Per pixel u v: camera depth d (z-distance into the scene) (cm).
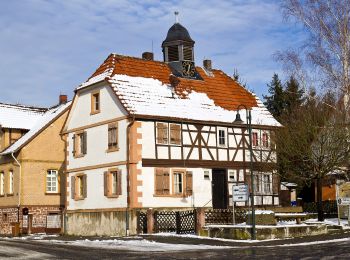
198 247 2300
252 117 3878
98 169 3522
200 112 3616
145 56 4016
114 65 3603
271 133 3741
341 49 3647
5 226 4369
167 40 3938
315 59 3719
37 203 4253
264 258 1758
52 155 4378
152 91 3553
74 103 3797
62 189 4388
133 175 3241
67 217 3741
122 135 3347
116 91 3394
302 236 2608
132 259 1873
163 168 3366
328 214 3603
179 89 3725
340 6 3650
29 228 4109
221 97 3900
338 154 3073
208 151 3591
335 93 3612
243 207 3672
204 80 3972
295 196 4672
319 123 3200
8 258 2005
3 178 4472
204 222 2834
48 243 2759
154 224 3077
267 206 3762
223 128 3694
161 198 3331
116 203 3344
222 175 3653
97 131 3566
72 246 2519
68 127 3856
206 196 3534
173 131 3450
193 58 3959
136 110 3319
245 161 3753
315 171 3105
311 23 3712
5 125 4544
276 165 3569
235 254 1931
